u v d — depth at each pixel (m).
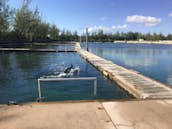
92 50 50.12
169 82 14.08
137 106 5.47
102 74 15.59
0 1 50.59
